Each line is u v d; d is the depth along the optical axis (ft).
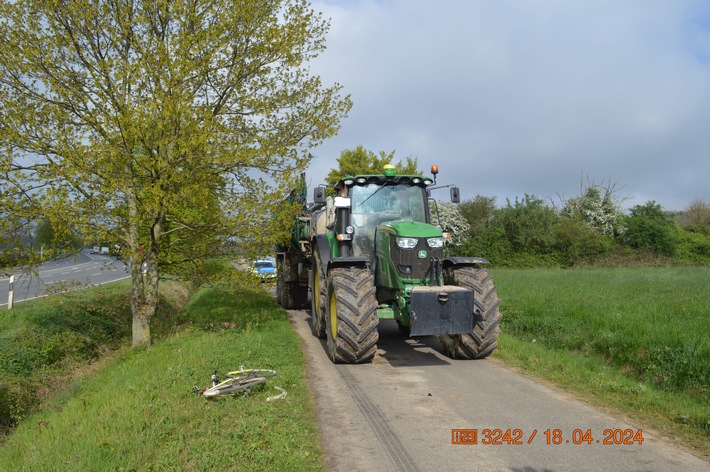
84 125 30.22
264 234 32.24
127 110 27.30
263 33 32.27
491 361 26.11
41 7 28.43
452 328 23.90
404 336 33.73
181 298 63.57
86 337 37.88
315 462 13.85
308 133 34.53
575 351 28.89
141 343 33.96
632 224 123.03
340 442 15.35
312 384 21.83
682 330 27.53
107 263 34.76
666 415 17.65
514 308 38.34
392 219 29.55
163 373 22.76
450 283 27.04
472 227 133.59
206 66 30.53
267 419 16.56
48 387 29.76
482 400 19.43
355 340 24.63
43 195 27.55
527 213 119.24
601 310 35.17
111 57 27.71
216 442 14.70
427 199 30.30
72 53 29.91
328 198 33.06
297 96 34.58
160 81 29.22
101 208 29.68
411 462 13.92
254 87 34.35
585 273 78.64
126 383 22.08
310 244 37.04
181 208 33.30
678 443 15.17
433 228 26.30
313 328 35.65
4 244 29.60
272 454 13.91
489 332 25.59
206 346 28.35
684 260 114.01
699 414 17.34
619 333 28.09
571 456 14.20
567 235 115.85
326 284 28.84
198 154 29.55
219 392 19.10
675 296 43.75
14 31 28.22
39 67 28.91
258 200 32.30
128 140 28.43
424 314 23.63
